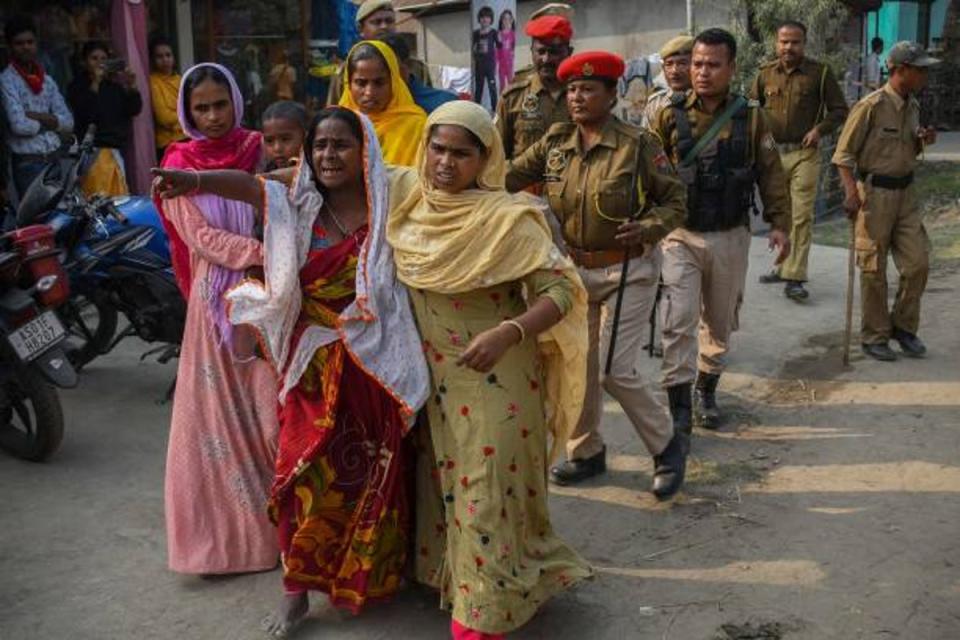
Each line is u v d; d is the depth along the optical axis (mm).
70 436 5199
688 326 4824
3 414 4988
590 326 4391
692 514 4289
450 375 3158
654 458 4438
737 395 5770
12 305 4613
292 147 3871
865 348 6375
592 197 4141
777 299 7816
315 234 3291
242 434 3721
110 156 8008
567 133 4277
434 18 16969
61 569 3859
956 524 4133
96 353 6020
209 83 3742
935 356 6332
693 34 12141
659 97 6066
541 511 3332
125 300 5672
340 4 11336
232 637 3422
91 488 4586
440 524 3412
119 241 5395
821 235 10391
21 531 4160
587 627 3447
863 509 4293
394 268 3211
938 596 3596
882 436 5090
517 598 3166
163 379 6090
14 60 7539
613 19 14070
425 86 5219
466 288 3076
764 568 3822
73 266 5387
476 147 3061
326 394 3246
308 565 3371
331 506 3346
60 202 5371
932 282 8195
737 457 4891
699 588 3691
